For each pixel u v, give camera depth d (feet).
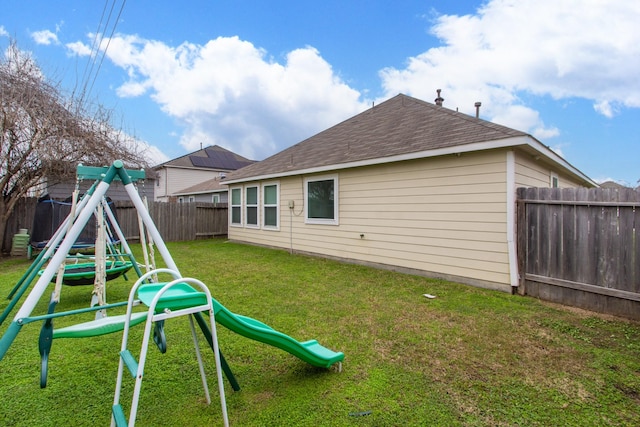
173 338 11.37
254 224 37.65
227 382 8.64
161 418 7.18
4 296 16.48
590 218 14.53
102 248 13.02
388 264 23.22
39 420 7.11
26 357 9.99
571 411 7.47
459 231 19.25
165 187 86.89
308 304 15.12
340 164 25.35
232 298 16.07
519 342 11.07
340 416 7.24
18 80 27.94
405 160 21.63
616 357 10.02
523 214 16.87
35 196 34.50
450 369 9.30
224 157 102.83
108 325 8.61
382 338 11.37
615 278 13.78
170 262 8.54
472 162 18.61
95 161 32.53
